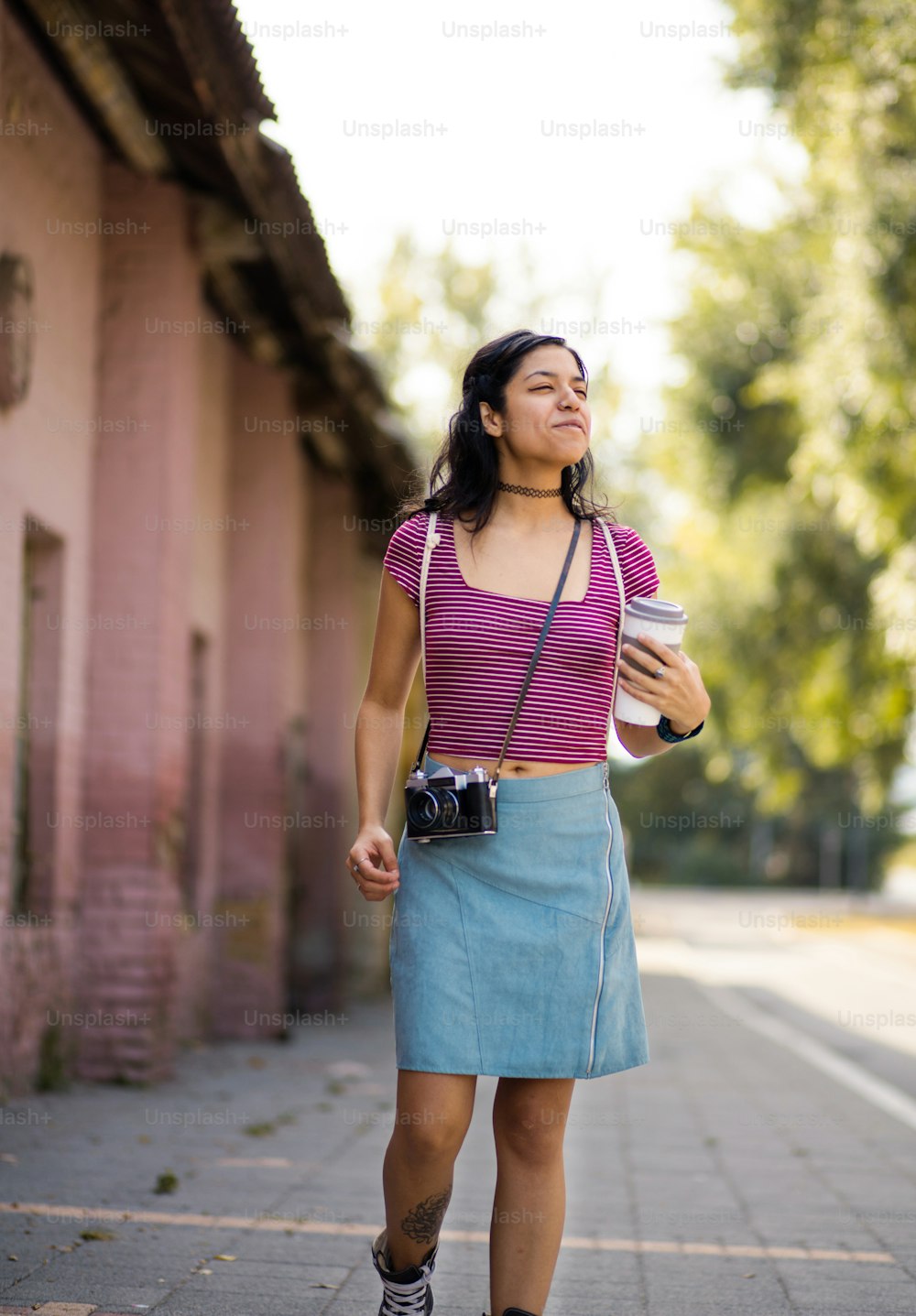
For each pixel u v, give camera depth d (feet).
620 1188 18.51
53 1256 13.58
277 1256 13.94
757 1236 15.69
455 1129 9.29
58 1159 18.74
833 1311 12.62
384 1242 9.84
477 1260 14.05
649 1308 12.66
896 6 44.21
